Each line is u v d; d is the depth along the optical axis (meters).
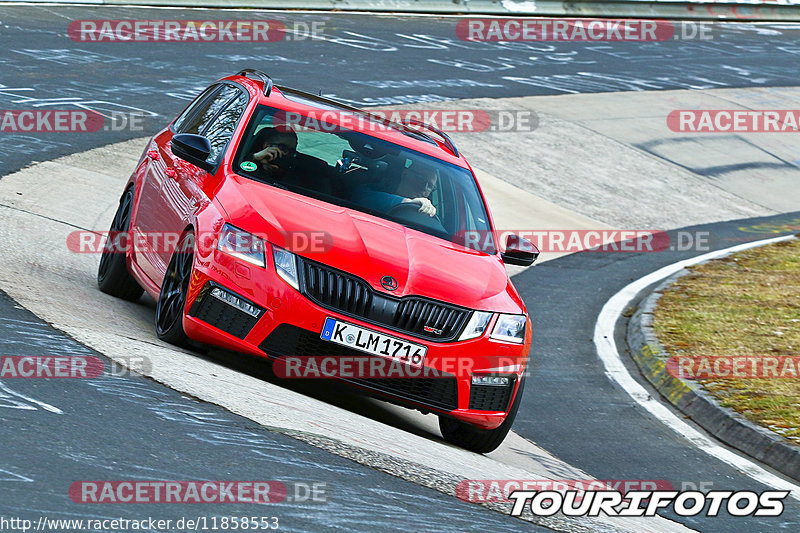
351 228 22.86
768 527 21.39
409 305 21.59
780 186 74.25
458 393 22.11
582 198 63.28
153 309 28.28
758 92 97.75
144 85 63.97
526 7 118.69
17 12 78.50
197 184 24.27
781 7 141.38
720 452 27.44
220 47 79.19
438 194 26.08
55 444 15.10
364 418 22.08
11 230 32.47
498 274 24.38
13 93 56.72
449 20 109.38
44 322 21.88
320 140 25.98
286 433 18.08
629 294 46.16
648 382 34.12
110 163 48.00
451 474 18.86
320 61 80.75
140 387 18.69
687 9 131.62
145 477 14.59
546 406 30.19
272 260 21.31
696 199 67.81
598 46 108.75
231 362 23.34
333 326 21.02
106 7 86.69
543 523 17.06
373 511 15.19
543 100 82.12
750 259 53.88
